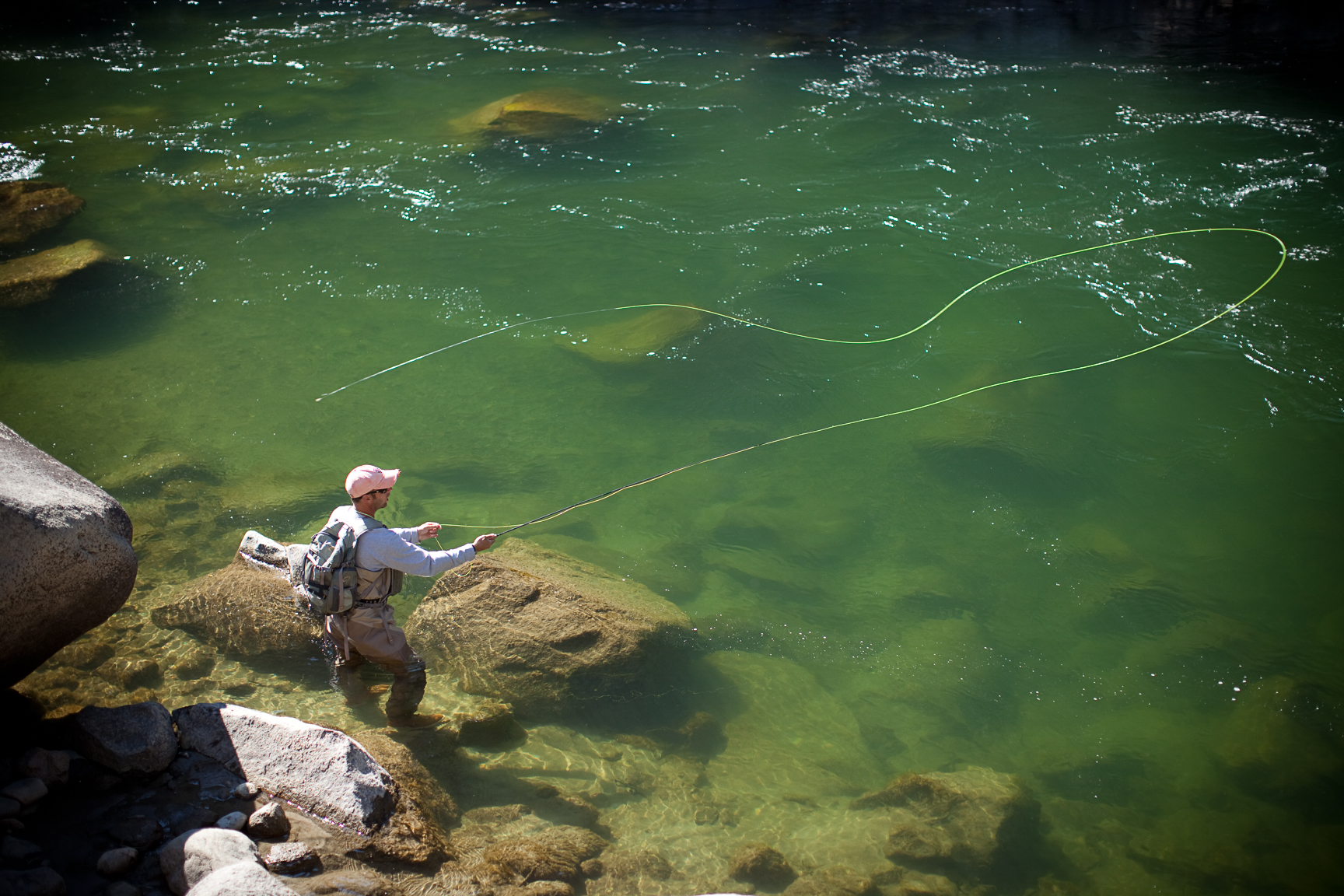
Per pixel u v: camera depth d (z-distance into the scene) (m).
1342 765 5.61
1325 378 9.12
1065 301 10.52
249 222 12.44
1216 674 6.29
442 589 6.12
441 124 15.66
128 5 23.59
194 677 5.37
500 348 10.00
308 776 4.06
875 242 11.80
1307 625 6.62
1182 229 11.64
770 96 16.44
